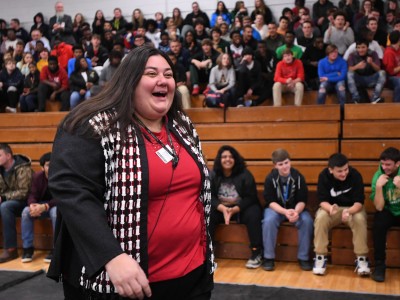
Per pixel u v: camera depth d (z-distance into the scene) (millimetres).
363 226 3684
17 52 7965
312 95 5594
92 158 1171
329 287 3375
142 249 1192
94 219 1092
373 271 3713
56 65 6453
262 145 4938
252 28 6938
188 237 1300
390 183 3680
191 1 8641
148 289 1063
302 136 4922
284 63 5422
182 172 1291
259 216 3994
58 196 1127
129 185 1199
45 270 3887
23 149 5676
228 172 4152
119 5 9023
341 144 4730
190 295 1347
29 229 4258
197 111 5297
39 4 9461
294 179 3973
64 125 1212
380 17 6770
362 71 5328
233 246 4184
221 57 5598
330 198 3848
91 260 1069
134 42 7266
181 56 6414
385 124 4711
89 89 6113
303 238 3859
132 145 1229
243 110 5168
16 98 6715
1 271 3842
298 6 7676
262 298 3098
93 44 7230
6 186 4410
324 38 6484
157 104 1296
